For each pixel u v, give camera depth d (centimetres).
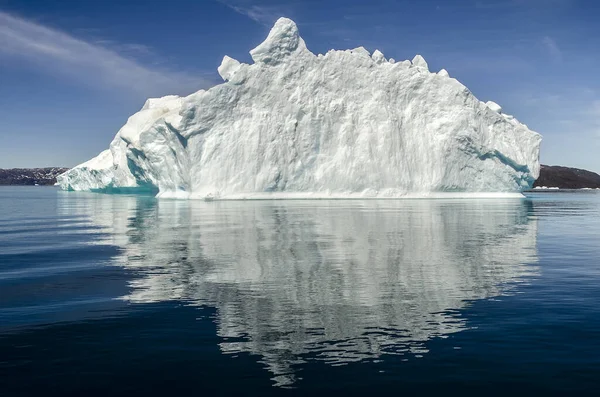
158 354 780
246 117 6041
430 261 1598
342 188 6178
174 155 6203
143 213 3909
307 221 3059
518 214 3853
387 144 6272
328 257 1681
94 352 793
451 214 3678
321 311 1005
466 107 6328
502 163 6431
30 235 2448
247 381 680
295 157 6122
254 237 2259
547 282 1274
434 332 871
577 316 963
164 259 1667
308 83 6206
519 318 951
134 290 1209
